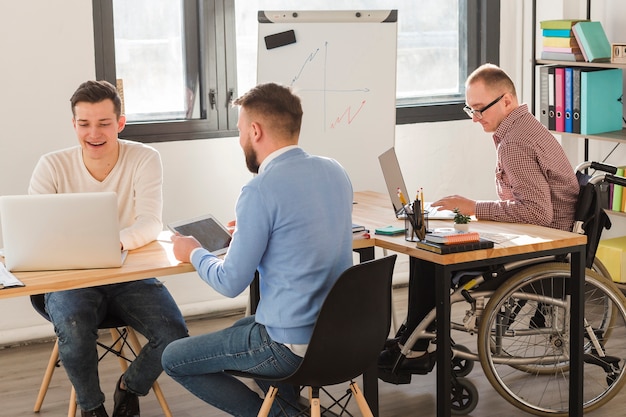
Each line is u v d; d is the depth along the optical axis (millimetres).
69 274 2838
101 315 3264
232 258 2678
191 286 4898
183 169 4820
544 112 5223
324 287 2680
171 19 4820
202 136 4848
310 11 4355
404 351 3506
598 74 4980
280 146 2707
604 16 5316
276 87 2723
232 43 4891
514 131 3543
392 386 3893
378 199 4043
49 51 4461
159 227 3314
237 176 4953
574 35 5008
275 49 4324
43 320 4605
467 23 5516
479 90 3629
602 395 3547
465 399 3674
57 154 3410
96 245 2869
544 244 3121
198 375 2912
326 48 4359
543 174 3512
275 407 2924
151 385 3283
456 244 3006
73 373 3133
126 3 4715
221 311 4965
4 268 2891
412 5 5387
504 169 3543
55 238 2852
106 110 3299
